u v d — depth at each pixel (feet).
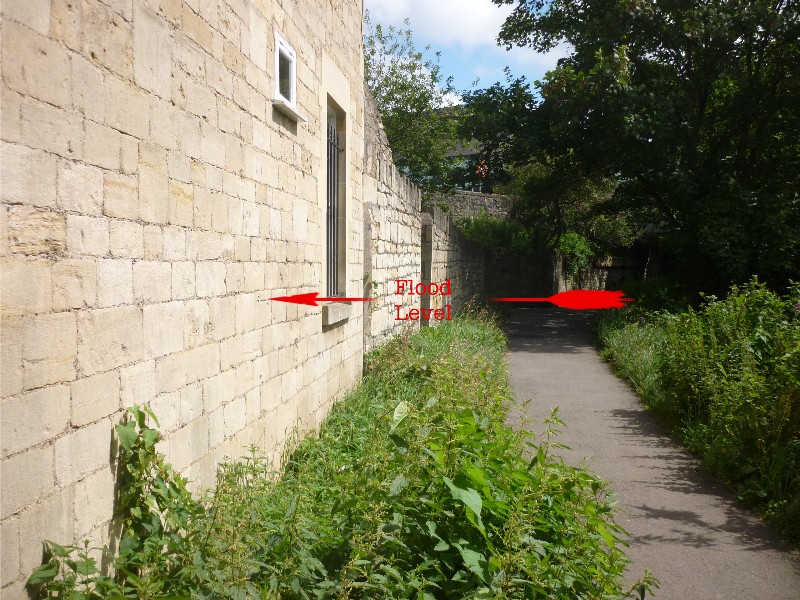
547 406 29.84
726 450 20.56
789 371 20.35
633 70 54.85
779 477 17.85
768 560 14.97
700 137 58.75
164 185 11.41
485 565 10.14
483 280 79.05
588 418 27.68
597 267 97.45
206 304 13.15
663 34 54.65
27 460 7.97
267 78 16.56
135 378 10.52
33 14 8.11
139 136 10.59
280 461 17.42
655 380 30.53
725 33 50.49
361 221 28.50
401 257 38.55
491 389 19.10
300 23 19.47
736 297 28.50
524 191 75.25
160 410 11.34
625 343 42.47
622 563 12.07
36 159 8.17
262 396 16.31
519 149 62.64
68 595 8.12
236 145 14.65
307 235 20.21
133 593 9.42
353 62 26.68
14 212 7.80
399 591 10.01
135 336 10.51
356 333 27.66
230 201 14.32
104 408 9.64
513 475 12.00
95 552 9.33
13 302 7.77
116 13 9.91
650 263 98.07
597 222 92.79
